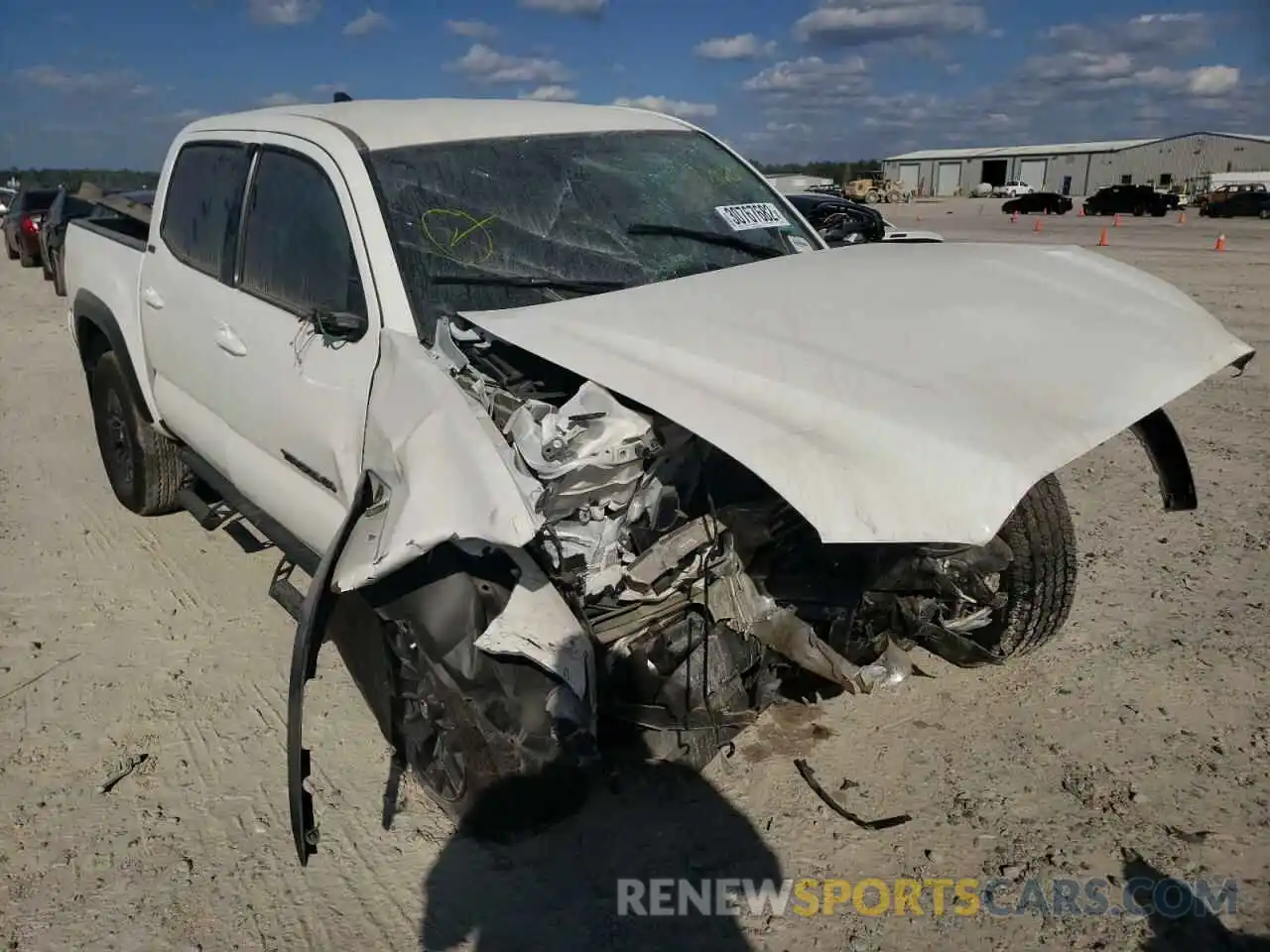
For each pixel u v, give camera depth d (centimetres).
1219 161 7294
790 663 285
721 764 328
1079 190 7825
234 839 304
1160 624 404
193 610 447
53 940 266
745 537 266
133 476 532
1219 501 534
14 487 613
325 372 320
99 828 309
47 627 433
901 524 218
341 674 394
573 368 262
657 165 404
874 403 243
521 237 346
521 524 232
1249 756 322
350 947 263
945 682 371
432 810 315
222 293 394
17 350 1047
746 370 257
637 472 264
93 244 546
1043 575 344
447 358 288
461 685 259
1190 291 1338
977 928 262
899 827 298
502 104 415
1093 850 286
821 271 338
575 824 304
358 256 320
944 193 8425
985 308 306
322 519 334
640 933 264
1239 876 275
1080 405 263
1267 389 773
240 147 405
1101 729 338
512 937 264
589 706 252
